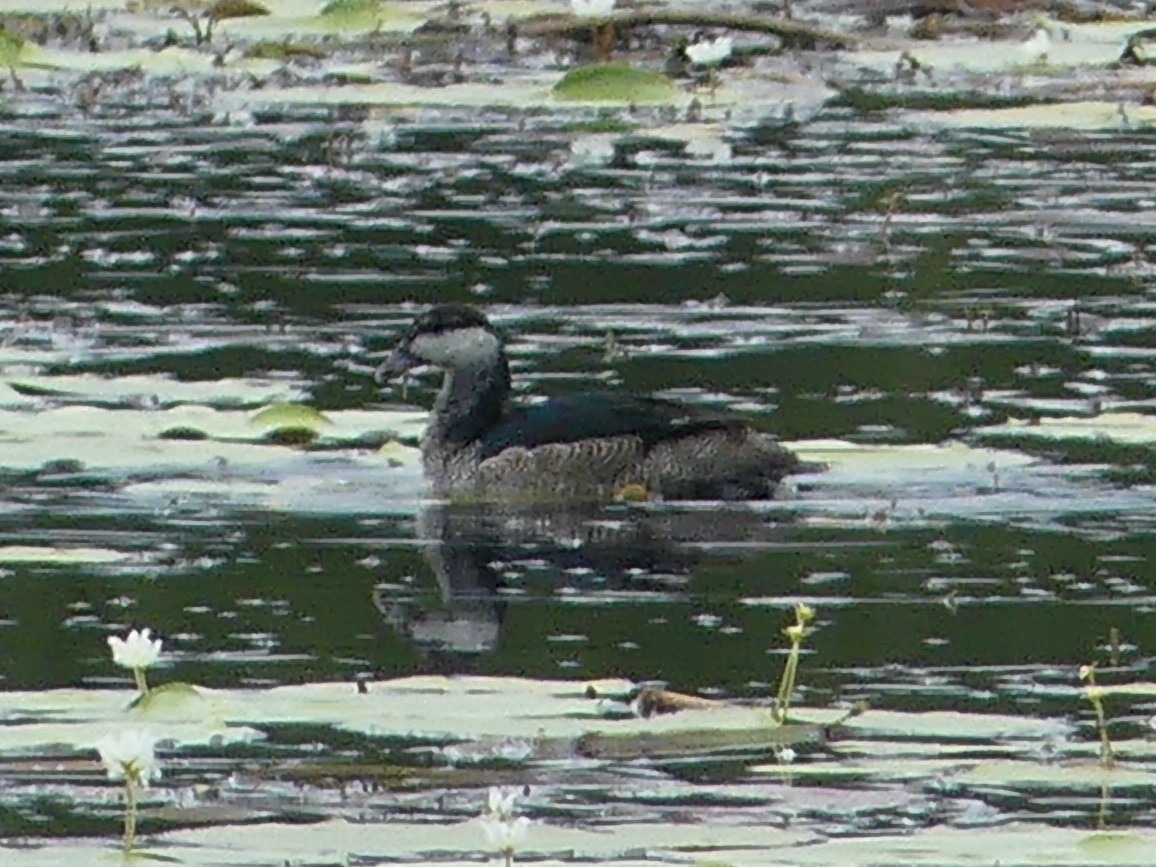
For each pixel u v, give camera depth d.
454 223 24.00
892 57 30.97
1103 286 21.83
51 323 20.73
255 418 18.14
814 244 23.25
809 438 17.95
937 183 25.48
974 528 16.23
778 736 12.59
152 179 25.72
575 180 25.72
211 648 13.92
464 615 14.58
